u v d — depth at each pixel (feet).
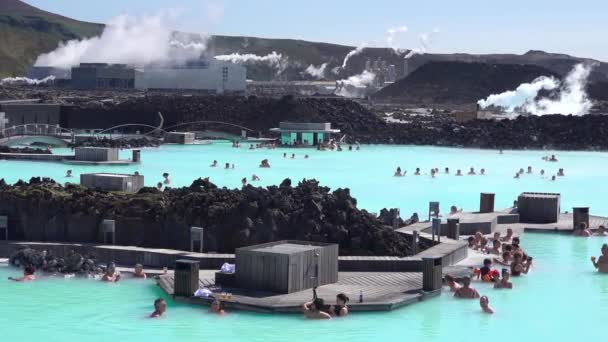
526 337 83.56
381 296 93.61
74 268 104.83
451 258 112.68
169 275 102.42
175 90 593.01
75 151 257.34
